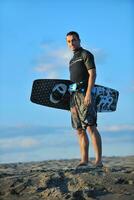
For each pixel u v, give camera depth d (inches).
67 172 234.5
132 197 201.2
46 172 238.5
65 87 303.7
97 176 224.8
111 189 212.8
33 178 228.2
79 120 267.7
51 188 213.3
